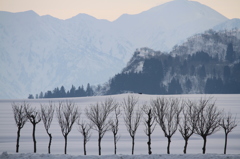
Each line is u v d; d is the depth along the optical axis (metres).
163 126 73.62
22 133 130.75
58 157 55.59
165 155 57.50
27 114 75.75
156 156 56.72
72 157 55.75
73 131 133.62
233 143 109.38
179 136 123.56
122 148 102.75
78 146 106.31
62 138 121.00
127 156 56.69
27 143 111.69
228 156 56.00
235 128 134.38
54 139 119.06
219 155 57.25
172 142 112.75
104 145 108.12
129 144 109.56
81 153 93.88
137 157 56.06
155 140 116.62
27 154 57.34
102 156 56.62
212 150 98.62
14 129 140.12
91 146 106.00
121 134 126.75
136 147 104.19
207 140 115.06
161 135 125.19
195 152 94.88
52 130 137.12
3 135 126.12
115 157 55.97
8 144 109.25
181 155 57.34
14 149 100.62
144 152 95.88
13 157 55.09
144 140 116.81
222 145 106.44
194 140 116.00
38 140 117.25
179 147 103.50
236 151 97.00
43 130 137.88
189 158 55.41
